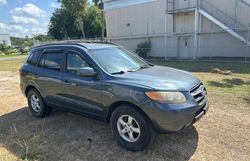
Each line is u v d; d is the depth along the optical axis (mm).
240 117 5391
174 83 3951
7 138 4938
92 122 5457
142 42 29359
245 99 6840
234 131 4672
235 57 21828
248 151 3932
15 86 10641
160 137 4500
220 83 9422
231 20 21984
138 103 3807
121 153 4066
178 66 16547
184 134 4598
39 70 5609
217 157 3791
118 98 4043
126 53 5344
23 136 4977
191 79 4344
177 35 25281
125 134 4168
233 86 8773
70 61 4961
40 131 5156
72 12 38969
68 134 4914
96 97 4383
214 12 22906
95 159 3943
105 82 4234
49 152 4254
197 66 16172
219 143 4219
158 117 3689
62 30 51062
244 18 21203
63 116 5945
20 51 55188
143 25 28969
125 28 31141
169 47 26844
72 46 5031
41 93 5629
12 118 6141
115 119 4188
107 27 33500
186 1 24594
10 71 16953
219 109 5988
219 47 22875
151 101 3715
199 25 23234
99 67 4445
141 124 3877
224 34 22391
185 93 3830
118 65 4703
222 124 5016
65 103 5055
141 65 5070
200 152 3951
